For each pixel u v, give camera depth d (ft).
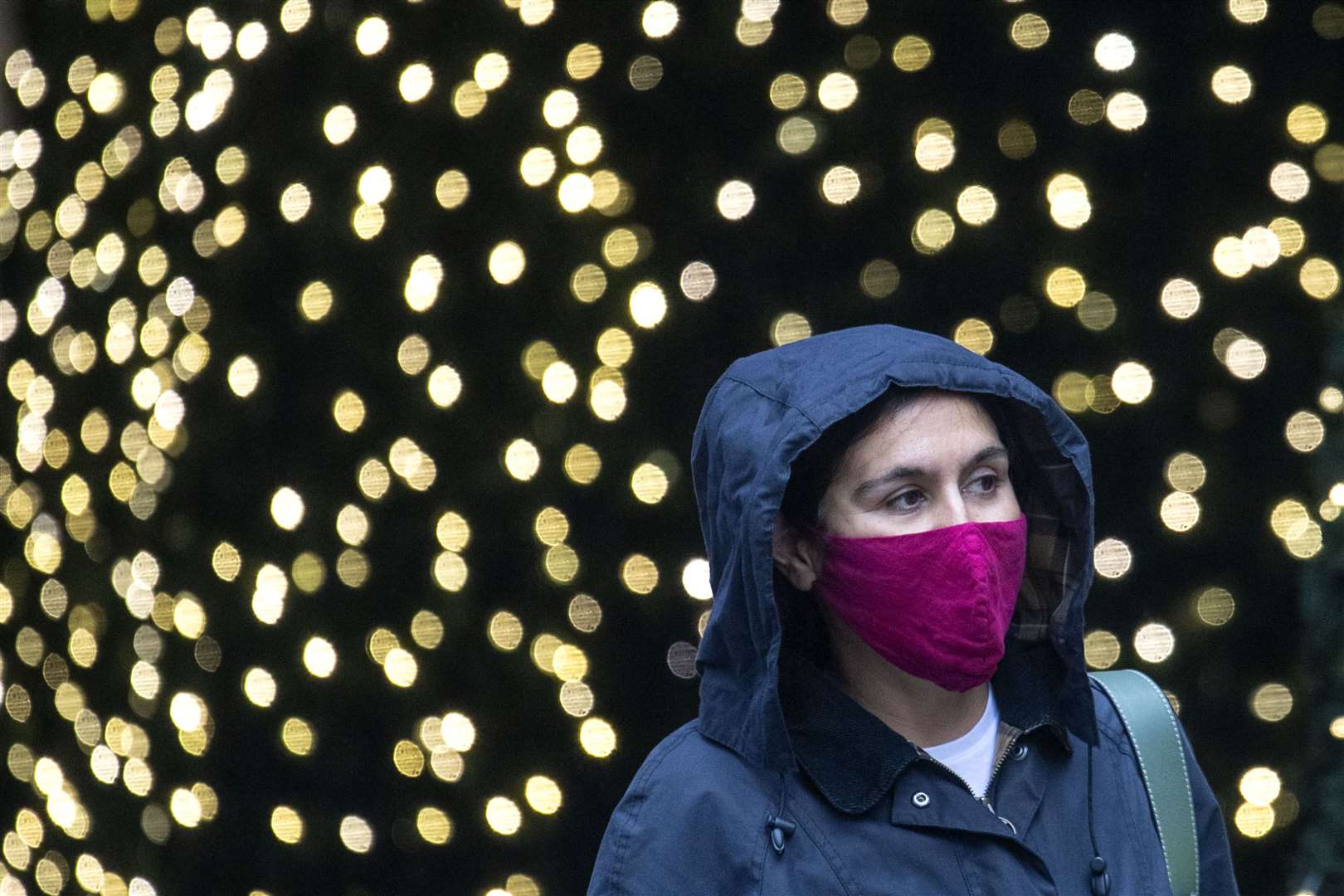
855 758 20.06
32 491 53.72
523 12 48.34
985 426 20.35
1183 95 51.78
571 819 54.60
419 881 54.24
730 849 19.89
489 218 54.34
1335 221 50.37
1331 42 50.06
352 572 52.11
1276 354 51.44
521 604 55.36
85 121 53.16
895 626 19.86
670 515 55.31
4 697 54.08
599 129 53.78
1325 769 38.01
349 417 50.26
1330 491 39.50
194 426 54.29
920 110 53.21
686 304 55.11
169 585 53.93
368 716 55.11
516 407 55.26
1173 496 47.09
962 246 53.72
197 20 47.62
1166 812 21.33
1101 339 52.90
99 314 53.57
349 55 52.90
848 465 19.95
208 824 53.62
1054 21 51.96
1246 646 50.88
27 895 52.95
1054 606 21.47
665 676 55.57
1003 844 19.90
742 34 46.78
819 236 54.85
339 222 53.88
